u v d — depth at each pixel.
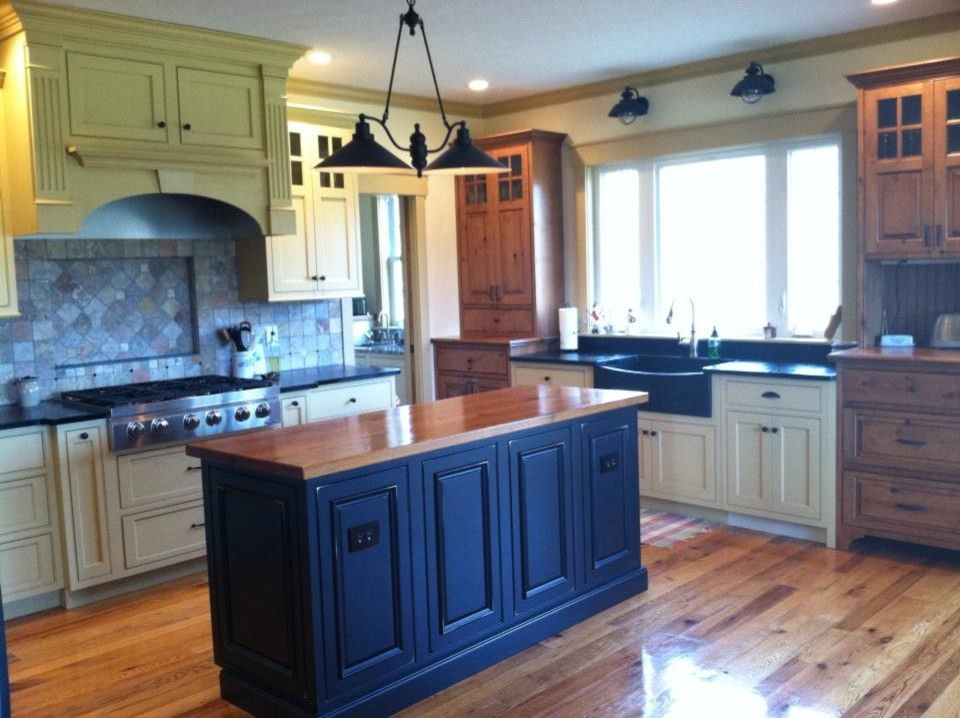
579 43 4.73
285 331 5.36
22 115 3.87
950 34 4.41
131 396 4.20
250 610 2.90
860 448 4.29
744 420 4.69
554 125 6.08
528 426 3.31
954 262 4.49
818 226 5.06
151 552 4.19
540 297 5.97
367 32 4.40
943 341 4.40
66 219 3.94
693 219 5.59
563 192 6.10
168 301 4.84
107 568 4.05
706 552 4.42
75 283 4.45
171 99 4.26
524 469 3.35
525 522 3.36
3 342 4.21
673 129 5.46
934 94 4.14
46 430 3.88
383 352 7.29
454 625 3.11
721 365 4.93
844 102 4.77
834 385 4.34
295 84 5.38
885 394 4.18
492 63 5.12
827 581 3.97
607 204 6.00
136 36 4.09
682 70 5.34
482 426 3.18
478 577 3.19
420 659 3.00
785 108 4.99
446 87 5.72
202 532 4.37
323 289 5.21
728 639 3.39
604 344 5.91
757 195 5.30
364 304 8.34
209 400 4.32
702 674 3.12
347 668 2.78
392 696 2.90
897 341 4.54
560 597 3.53
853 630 3.43
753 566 4.20
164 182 4.25
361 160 3.34
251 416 4.51
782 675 3.08
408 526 2.94
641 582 3.91
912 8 4.27
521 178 5.91
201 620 3.82
